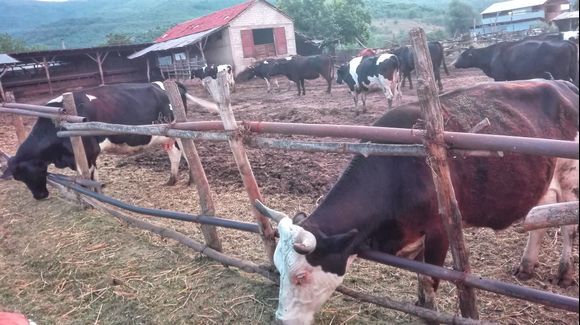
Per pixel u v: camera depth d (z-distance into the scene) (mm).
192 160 4441
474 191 3373
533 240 3992
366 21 38906
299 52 34688
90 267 4805
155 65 31844
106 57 30391
